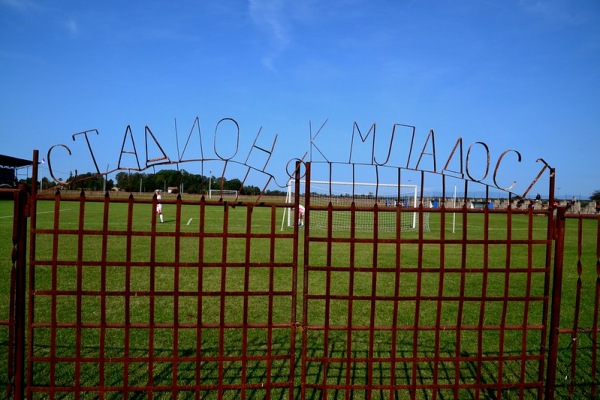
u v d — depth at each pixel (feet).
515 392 15.12
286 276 33.55
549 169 12.74
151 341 11.69
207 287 29.19
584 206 133.69
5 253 38.68
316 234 70.54
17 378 11.77
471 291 30.19
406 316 23.65
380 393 14.84
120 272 32.81
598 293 13.25
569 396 13.56
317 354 17.99
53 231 11.40
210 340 19.24
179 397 13.99
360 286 30.76
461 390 15.26
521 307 26.09
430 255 48.01
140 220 79.82
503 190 12.44
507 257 12.62
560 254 12.78
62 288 27.48
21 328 11.78
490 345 19.45
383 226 90.74
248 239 11.87
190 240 54.85
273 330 20.80
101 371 11.64
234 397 14.12
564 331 13.00
